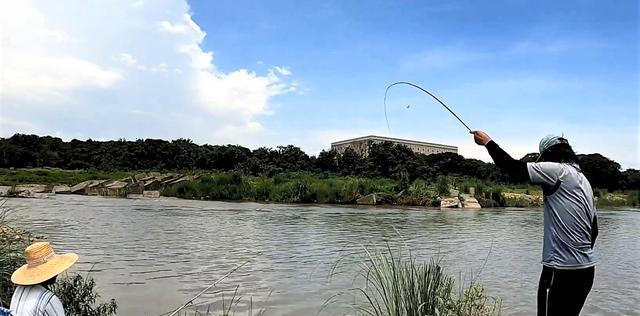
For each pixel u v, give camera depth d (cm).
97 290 1081
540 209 4862
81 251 1630
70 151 10250
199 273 1297
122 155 9262
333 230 2459
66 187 6125
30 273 451
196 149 9525
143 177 6744
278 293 1076
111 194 5688
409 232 2453
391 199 5069
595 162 7256
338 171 7481
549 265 441
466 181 6388
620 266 1581
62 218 2725
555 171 439
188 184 5584
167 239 1972
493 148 450
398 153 6938
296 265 1436
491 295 1110
